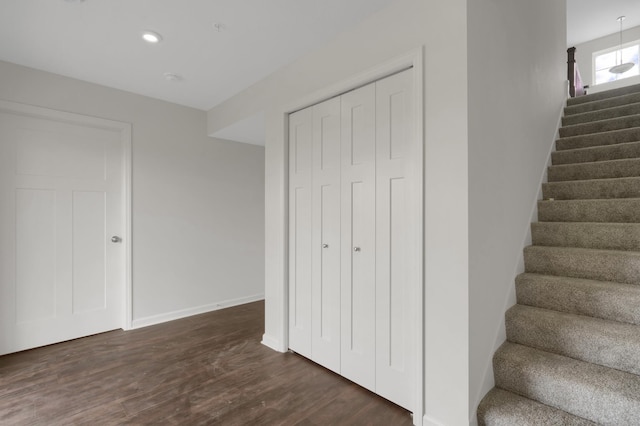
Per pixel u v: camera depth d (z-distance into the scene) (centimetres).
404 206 188
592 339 158
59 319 289
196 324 339
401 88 190
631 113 292
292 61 263
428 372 170
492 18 181
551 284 190
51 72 282
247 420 179
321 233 243
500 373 170
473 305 159
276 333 277
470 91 158
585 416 142
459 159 158
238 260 416
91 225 307
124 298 323
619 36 530
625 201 213
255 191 436
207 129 384
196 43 236
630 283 181
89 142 307
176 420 179
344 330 224
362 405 193
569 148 297
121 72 283
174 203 357
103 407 191
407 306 186
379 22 198
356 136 217
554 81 306
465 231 155
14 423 176
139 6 194
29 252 275
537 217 249
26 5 191
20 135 272
